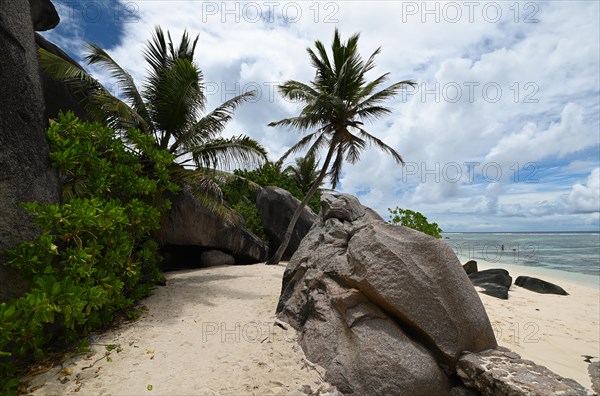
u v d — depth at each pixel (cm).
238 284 827
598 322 731
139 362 381
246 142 1032
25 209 378
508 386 302
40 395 314
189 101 920
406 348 371
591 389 401
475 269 1282
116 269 509
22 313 356
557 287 1102
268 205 1608
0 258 359
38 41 862
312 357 400
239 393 330
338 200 676
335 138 1336
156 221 657
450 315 387
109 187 610
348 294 429
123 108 813
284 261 1455
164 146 970
